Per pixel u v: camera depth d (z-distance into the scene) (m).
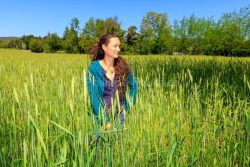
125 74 3.33
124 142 2.55
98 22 56.78
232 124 3.22
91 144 2.42
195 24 54.66
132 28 58.59
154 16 57.62
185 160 2.86
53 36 67.12
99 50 3.36
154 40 56.84
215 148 2.99
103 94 3.28
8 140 2.84
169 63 10.63
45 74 8.12
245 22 44.94
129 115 2.86
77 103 2.54
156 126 2.93
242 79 6.13
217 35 49.09
